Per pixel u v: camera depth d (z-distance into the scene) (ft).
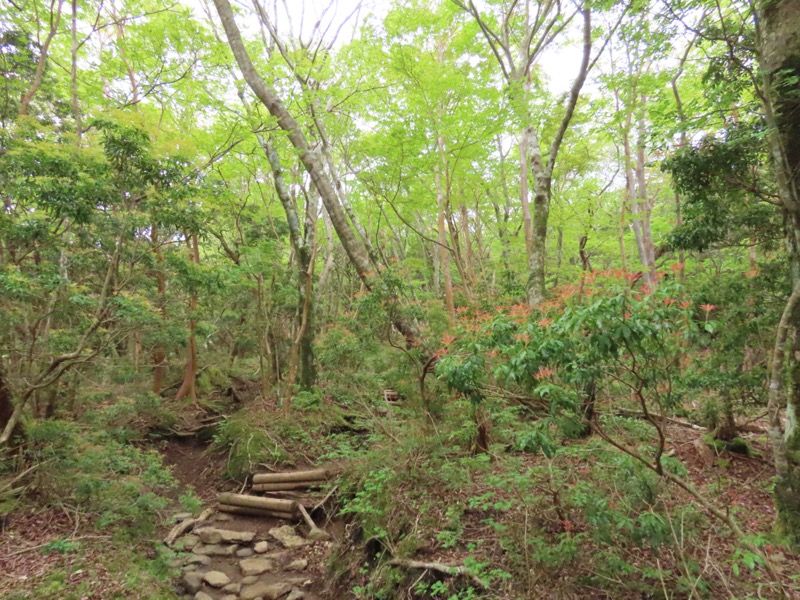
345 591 16.79
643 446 13.78
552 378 11.98
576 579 11.43
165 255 23.40
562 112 32.91
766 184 16.02
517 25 33.55
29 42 24.86
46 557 15.42
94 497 19.31
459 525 15.24
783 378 14.73
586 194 40.50
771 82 13.12
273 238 42.06
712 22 15.57
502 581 12.23
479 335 14.25
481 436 20.24
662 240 20.67
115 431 27.58
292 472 26.23
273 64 29.81
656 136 16.07
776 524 12.68
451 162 30.89
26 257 20.74
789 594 9.83
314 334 39.01
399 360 24.54
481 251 55.16
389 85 31.50
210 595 17.38
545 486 14.10
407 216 43.42
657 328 8.96
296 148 25.27
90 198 17.53
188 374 41.42
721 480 17.43
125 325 22.24
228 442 30.83
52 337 21.18
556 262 49.29
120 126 17.52
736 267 24.27
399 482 18.72
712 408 20.30
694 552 11.67
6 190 17.28
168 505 24.91
